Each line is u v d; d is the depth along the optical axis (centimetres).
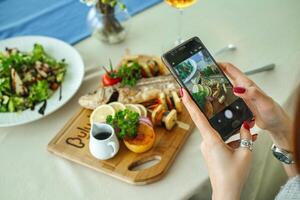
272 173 112
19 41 117
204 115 76
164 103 96
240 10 130
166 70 107
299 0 132
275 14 127
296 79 103
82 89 106
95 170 86
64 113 100
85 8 133
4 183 85
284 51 113
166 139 91
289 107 100
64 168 87
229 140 89
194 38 85
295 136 46
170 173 85
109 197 81
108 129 87
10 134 95
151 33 123
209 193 88
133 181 82
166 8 132
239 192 69
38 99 100
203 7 132
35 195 82
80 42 121
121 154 88
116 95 100
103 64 113
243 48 115
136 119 88
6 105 98
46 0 137
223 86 83
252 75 106
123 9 113
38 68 106
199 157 88
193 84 81
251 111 82
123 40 121
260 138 94
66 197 81
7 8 134
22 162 89
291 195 66
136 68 104
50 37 121
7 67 105
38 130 96
